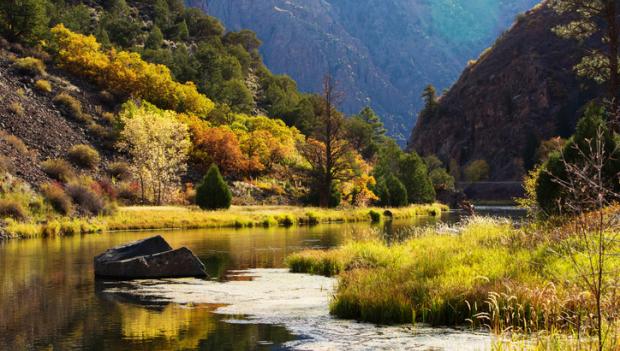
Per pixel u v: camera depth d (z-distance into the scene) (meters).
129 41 124.88
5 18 82.75
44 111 64.81
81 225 37.72
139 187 59.84
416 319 11.28
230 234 36.75
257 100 144.50
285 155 84.31
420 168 89.38
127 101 76.12
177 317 11.94
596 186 6.21
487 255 14.39
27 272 19.03
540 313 9.84
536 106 172.88
